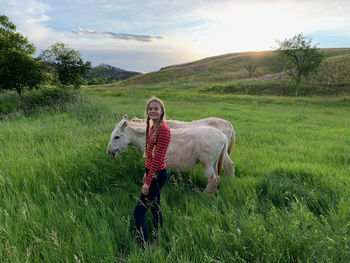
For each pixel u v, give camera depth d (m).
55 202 2.83
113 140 3.96
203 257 2.02
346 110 17.12
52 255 1.99
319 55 27.75
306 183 3.80
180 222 2.59
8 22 13.58
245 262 1.93
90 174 3.65
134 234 2.51
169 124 5.03
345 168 4.66
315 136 8.02
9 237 2.11
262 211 2.95
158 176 2.45
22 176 3.45
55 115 10.39
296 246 2.05
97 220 2.58
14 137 6.23
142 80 58.44
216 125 4.90
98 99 18.05
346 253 1.89
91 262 1.93
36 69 13.30
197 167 4.56
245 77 51.47
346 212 2.76
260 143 6.85
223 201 3.17
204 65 68.62
